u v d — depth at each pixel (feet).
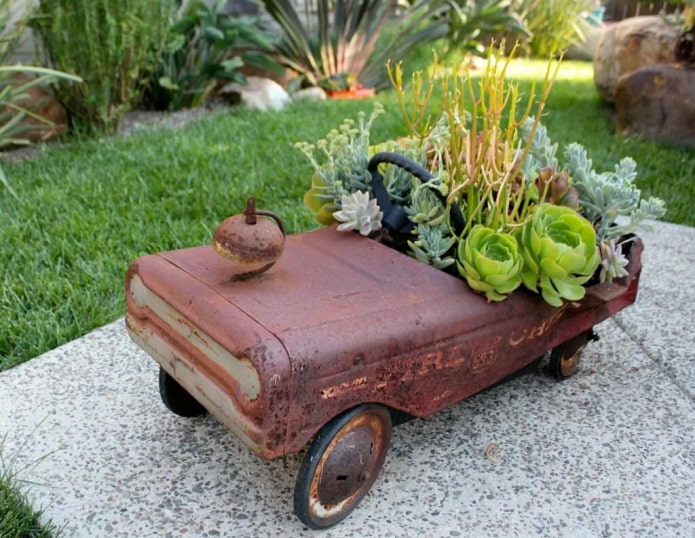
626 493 5.81
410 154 7.15
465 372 5.72
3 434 6.32
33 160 14.30
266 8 22.81
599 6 38.19
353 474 5.24
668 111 17.22
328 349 4.70
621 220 12.29
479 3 25.09
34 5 16.76
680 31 18.95
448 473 5.98
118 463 6.00
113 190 12.51
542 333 6.32
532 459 6.20
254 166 14.11
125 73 16.02
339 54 23.48
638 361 7.91
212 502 5.59
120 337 8.08
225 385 4.81
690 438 6.56
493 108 6.12
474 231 5.82
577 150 7.10
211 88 20.77
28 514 5.30
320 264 5.85
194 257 5.78
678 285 9.90
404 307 5.31
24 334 7.94
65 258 9.92
